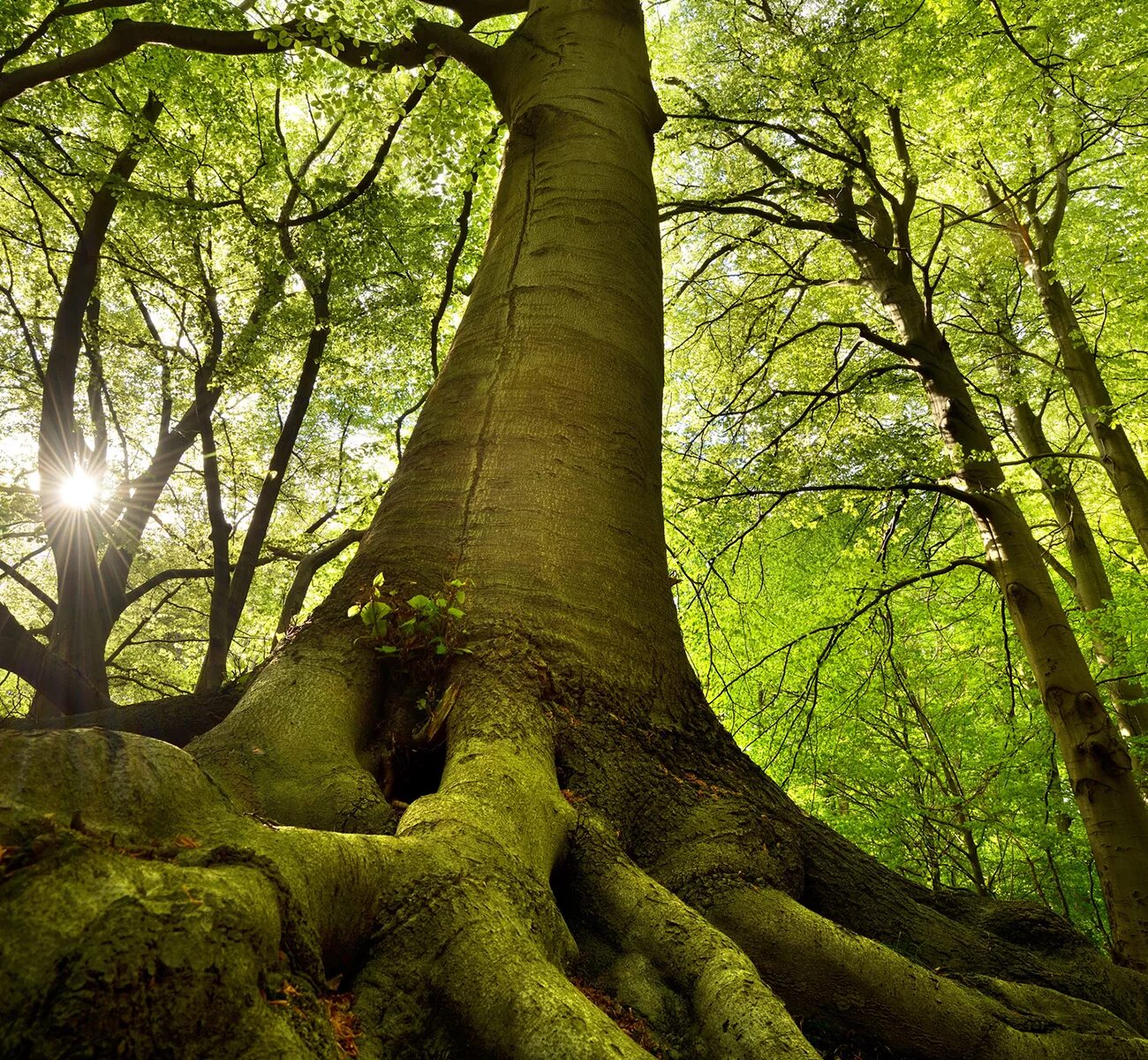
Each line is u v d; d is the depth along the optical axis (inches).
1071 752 334.0
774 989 105.0
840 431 499.5
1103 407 417.4
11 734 53.9
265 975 50.5
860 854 143.5
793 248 581.9
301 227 474.3
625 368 169.3
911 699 499.2
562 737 119.7
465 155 356.2
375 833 97.2
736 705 494.0
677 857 115.9
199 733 156.9
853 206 468.1
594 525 145.2
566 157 202.2
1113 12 376.5
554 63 226.1
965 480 384.2
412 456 158.1
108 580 474.3
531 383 160.2
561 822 102.3
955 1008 104.7
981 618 495.8
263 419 654.5
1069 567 582.9
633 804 118.7
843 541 509.7
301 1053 48.0
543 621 131.2
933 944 130.3
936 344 412.5
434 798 92.0
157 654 761.0
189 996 44.4
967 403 391.9
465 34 259.0
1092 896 464.4
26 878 44.9
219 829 58.0
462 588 131.8
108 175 373.7
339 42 273.0
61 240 509.0
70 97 382.0
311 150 568.1
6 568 438.0
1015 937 138.4
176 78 386.0
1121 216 550.6
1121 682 462.0
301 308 501.7
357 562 143.1
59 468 418.9
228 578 483.5
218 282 504.4
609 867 100.9
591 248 184.7
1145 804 326.0
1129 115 415.5
